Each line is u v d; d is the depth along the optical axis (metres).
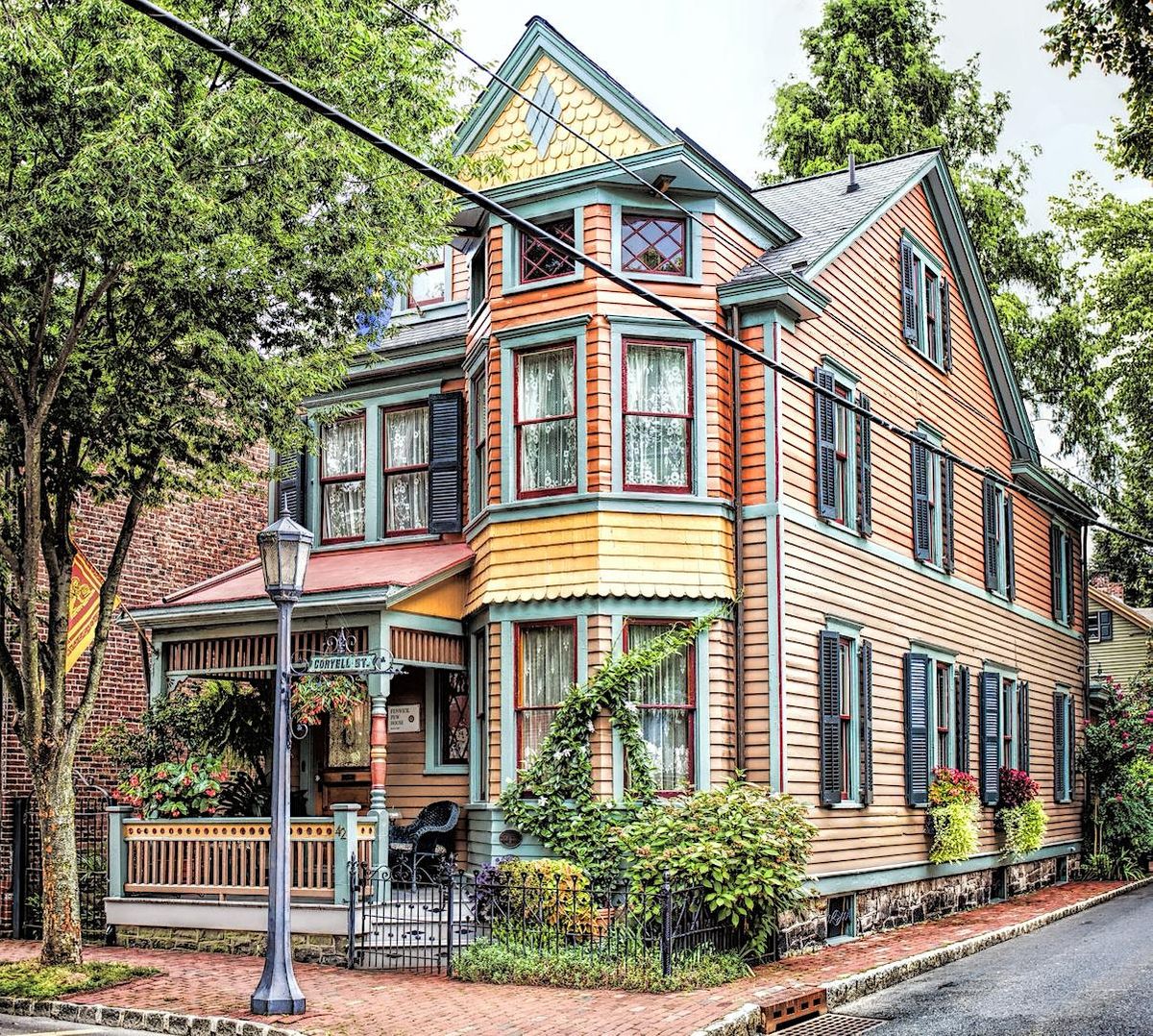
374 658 14.41
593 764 16.45
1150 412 34.56
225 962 15.33
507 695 17.22
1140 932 19.47
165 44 13.20
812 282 18.50
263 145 13.45
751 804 15.58
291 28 13.75
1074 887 27.64
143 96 12.70
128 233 12.62
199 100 13.43
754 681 17.09
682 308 17.47
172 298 14.07
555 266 17.77
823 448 18.61
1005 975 15.35
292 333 15.75
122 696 21.72
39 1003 13.03
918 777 20.88
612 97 17.47
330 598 17.50
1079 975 15.15
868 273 20.98
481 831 17.61
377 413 21.38
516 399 17.78
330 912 15.34
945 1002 13.59
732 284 17.58
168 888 16.66
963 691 23.64
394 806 19.88
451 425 20.23
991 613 25.67
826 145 36.56
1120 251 34.91
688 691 16.84
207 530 23.45
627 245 17.61
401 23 15.81
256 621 18.59
